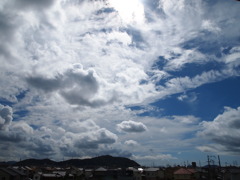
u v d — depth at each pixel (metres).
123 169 84.31
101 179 78.12
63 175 78.81
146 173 80.06
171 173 75.62
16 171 62.56
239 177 55.16
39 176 74.56
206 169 87.25
